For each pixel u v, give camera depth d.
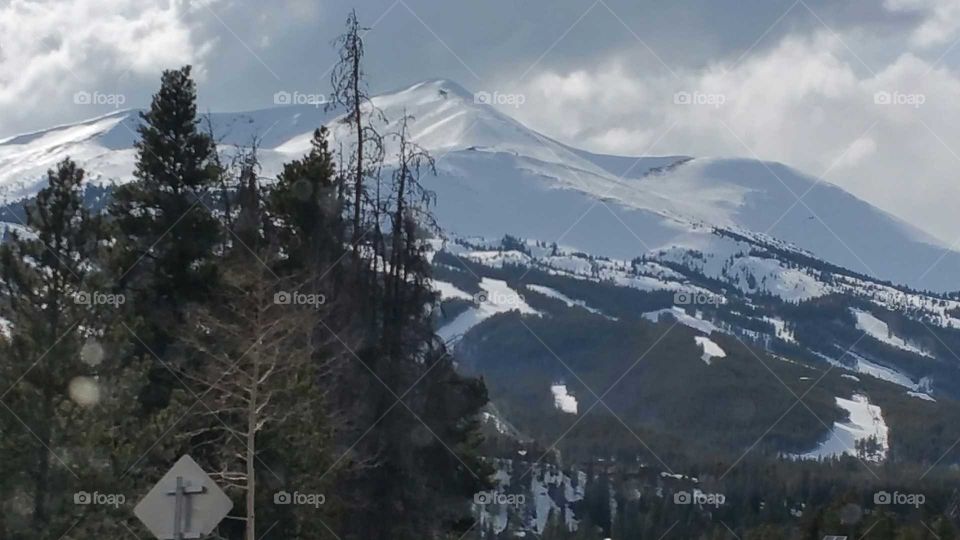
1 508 31.75
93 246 36.12
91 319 34.84
